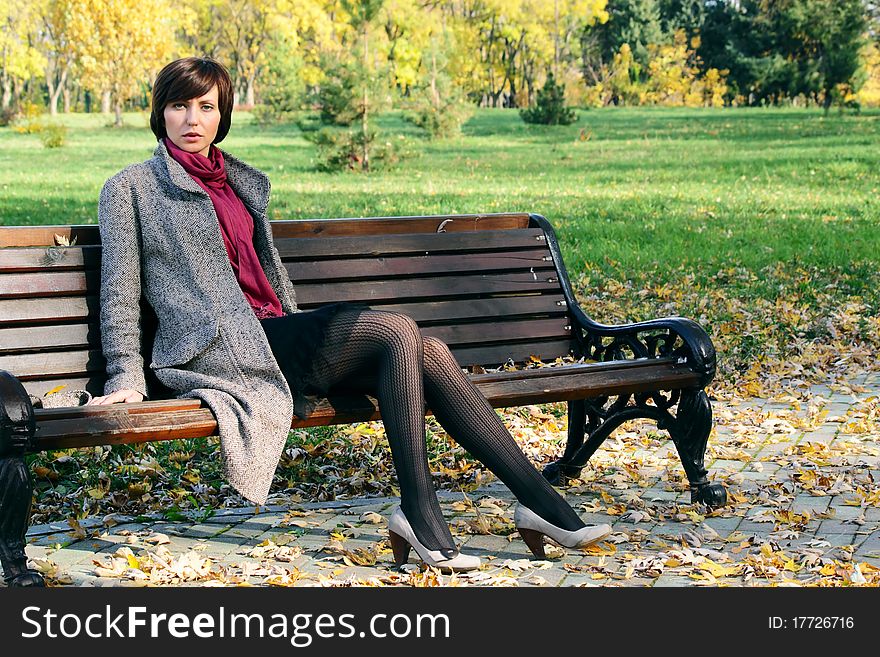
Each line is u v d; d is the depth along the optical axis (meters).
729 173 24.20
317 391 3.60
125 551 3.68
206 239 3.67
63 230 3.83
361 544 3.88
